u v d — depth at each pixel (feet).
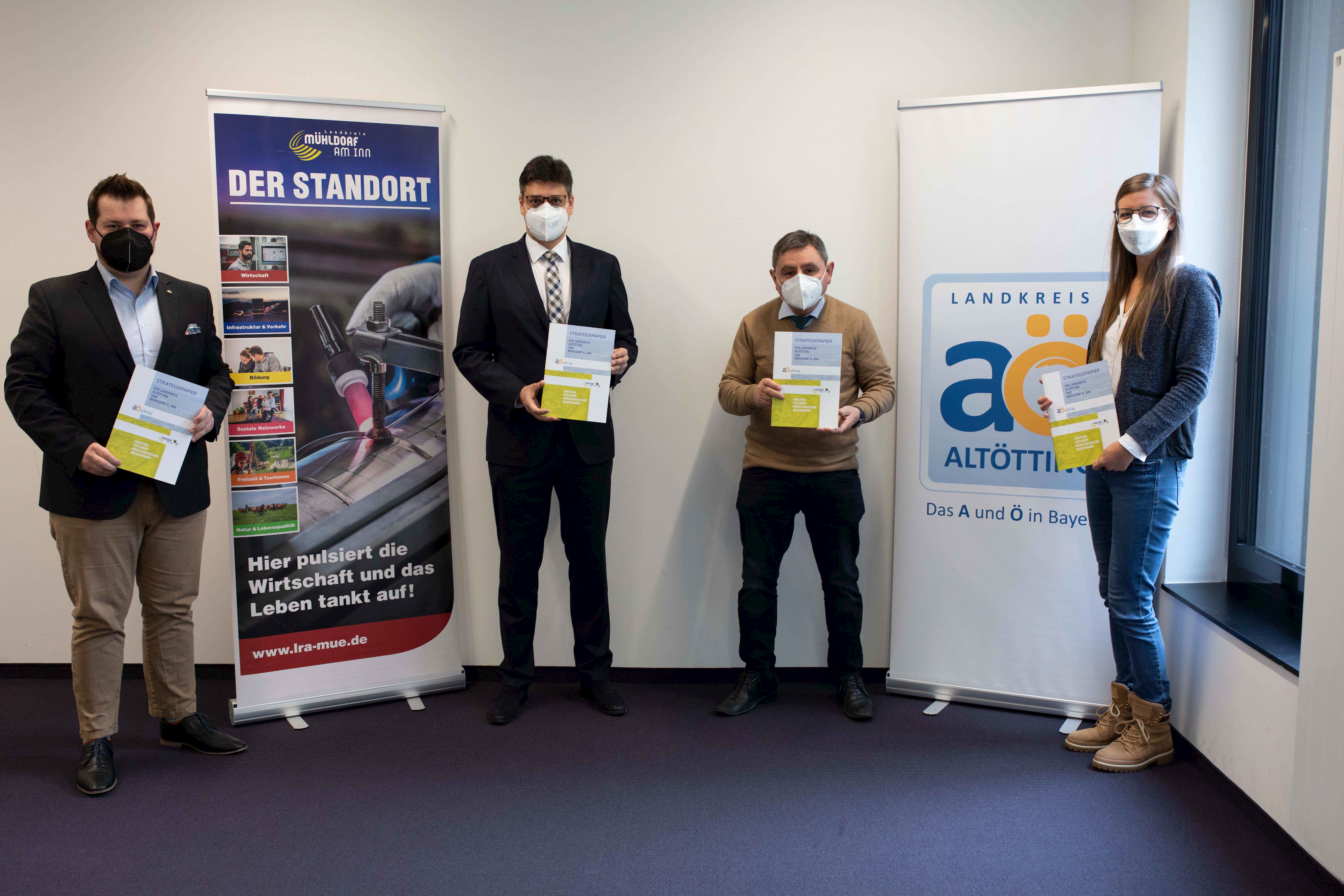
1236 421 7.83
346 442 8.75
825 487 8.39
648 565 9.66
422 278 8.84
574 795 7.00
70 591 7.09
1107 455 6.78
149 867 5.96
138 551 7.33
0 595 9.56
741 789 7.07
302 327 8.55
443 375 8.99
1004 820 6.56
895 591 8.98
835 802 6.85
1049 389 7.10
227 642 9.66
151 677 7.68
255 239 8.39
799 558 9.57
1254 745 6.49
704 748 7.86
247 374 8.45
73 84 9.14
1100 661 8.26
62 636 9.62
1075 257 8.14
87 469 6.66
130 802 6.88
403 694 9.05
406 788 7.13
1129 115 7.92
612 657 9.05
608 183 9.27
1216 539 8.02
